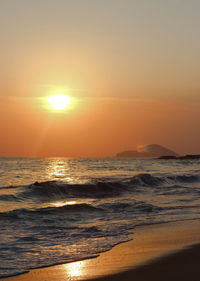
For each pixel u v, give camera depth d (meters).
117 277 6.75
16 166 71.31
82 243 10.01
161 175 41.09
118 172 48.50
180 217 14.60
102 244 9.87
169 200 20.56
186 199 21.06
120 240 10.39
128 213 15.65
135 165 78.19
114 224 13.08
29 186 24.75
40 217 14.28
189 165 83.81
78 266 7.70
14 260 8.21
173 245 9.51
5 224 12.80
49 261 8.14
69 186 24.97
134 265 7.55
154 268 7.22
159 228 12.30
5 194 21.44
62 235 11.11
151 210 16.47
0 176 38.97
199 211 16.22
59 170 54.75
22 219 13.77
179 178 37.00
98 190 25.73
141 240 10.37
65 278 6.85
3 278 6.96
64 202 20.53
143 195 24.02
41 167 67.38
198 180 38.03
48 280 6.76
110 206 17.44
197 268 7.12
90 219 14.16
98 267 7.56
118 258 8.30
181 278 6.48
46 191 23.22
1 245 9.65
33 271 7.40
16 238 10.58
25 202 19.95
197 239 10.33
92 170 54.50
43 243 9.98
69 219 14.10
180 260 7.80
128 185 28.64
